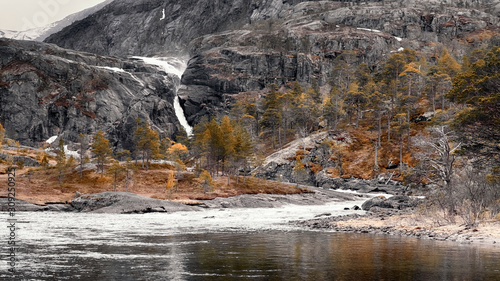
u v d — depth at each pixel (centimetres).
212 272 1669
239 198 9238
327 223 4266
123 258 2066
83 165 11612
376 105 13900
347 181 12731
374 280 1479
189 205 8300
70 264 1880
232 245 2609
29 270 1728
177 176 10900
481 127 4353
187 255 2159
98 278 1554
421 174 5269
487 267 1738
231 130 13938
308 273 1630
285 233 3450
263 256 2109
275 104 16975
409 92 15262
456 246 2452
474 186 3966
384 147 13788
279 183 11781
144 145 11644
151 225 4472
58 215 6262
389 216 4734
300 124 17112
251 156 12338
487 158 4538
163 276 1589
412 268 1723
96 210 7200
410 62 17912
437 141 4850
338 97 16625
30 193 8762
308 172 13850
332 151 14312
